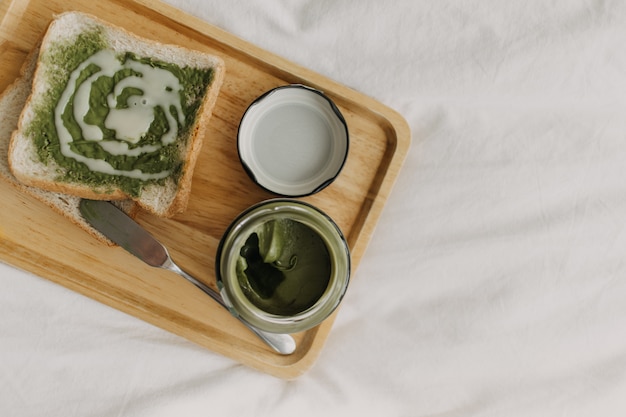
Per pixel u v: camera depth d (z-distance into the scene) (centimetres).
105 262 54
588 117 58
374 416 58
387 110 54
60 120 53
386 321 58
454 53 56
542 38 56
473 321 58
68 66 53
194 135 52
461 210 57
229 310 52
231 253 51
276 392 57
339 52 56
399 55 56
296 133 54
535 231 58
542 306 58
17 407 56
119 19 54
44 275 54
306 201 55
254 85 55
